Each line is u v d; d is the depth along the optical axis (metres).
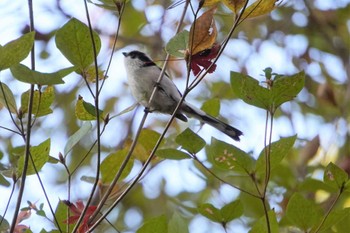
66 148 7.40
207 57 7.23
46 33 14.82
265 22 17.23
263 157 7.21
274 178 12.00
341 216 7.38
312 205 7.47
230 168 7.28
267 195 11.74
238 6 7.12
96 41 6.91
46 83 6.24
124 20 16.33
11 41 6.14
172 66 15.22
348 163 10.95
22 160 7.06
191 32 6.86
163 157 7.57
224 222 7.63
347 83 16.31
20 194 6.30
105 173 8.16
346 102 15.19
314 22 17.38
